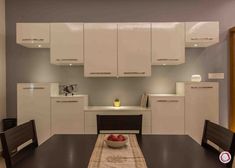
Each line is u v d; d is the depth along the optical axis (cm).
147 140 187
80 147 169
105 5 372
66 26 321
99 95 374
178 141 184
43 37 321
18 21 374
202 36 320
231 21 372
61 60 322
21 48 376
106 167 129
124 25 322
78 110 319
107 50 323
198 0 371
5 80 376
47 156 149
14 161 151
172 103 318
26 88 321
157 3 372
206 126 188
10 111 378
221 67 375
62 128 319
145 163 135
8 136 150
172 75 375
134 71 323
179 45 321
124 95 375
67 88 357
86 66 322
